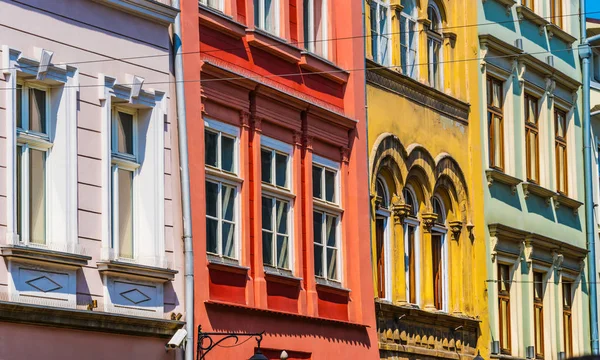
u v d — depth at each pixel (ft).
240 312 94.63
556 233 146.10
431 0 127.65
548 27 147.54
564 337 146.10
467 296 127.03
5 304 75.00
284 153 102.47
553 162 146.61
